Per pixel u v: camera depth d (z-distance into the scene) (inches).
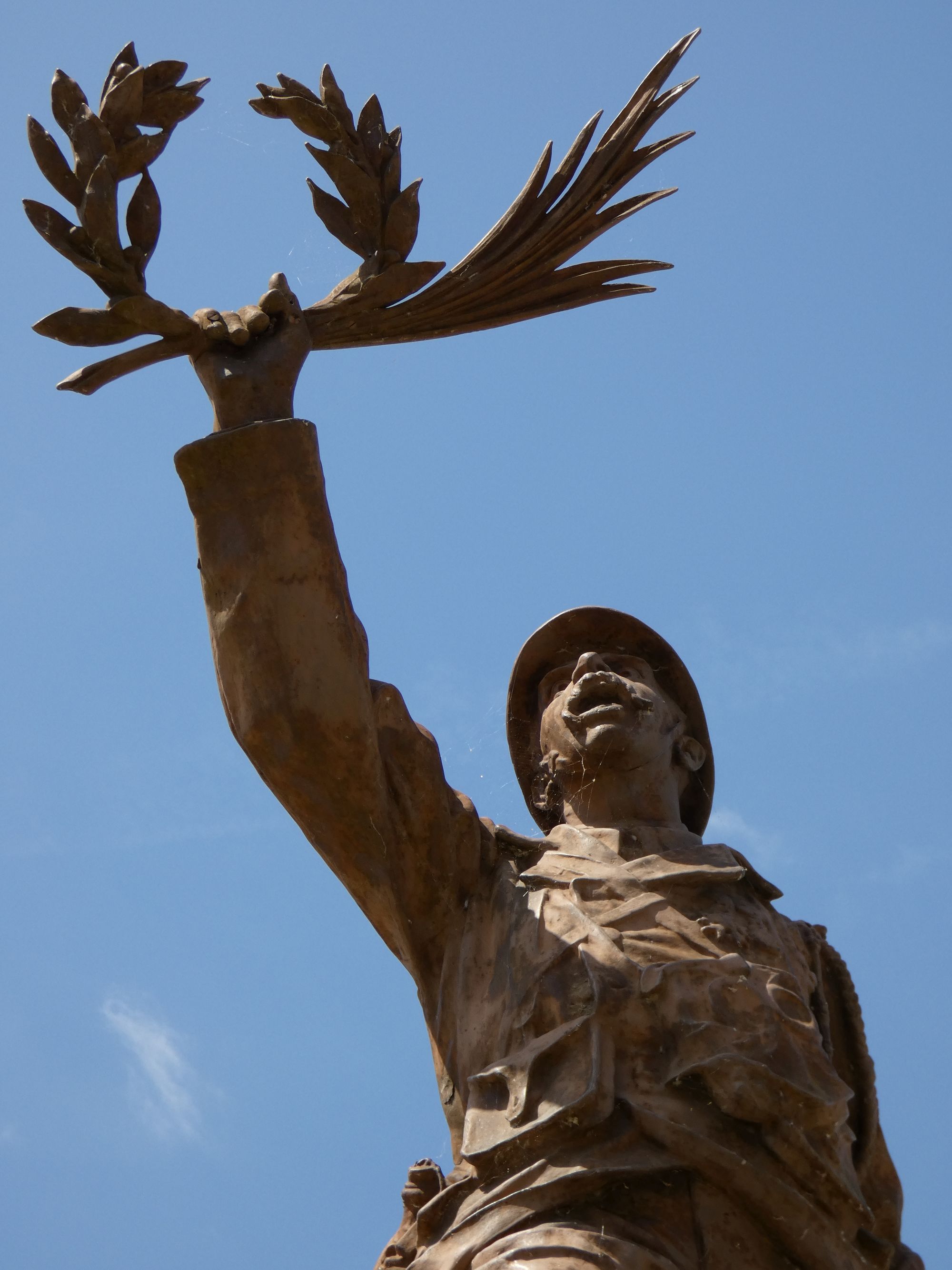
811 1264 518.0
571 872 592.1
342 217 609.3
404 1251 561.0
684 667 682.2
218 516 567.2
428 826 592.1
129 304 569.9
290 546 565.0
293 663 564.7
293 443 565.3
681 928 569.9
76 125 574.9
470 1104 544.1
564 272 621.9
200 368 585.0
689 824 673.0
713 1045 536.1
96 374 569.0
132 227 581.0
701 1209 517.3
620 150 629.0
